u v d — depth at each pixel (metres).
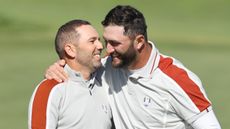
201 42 144.75
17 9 186.88
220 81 81.69
